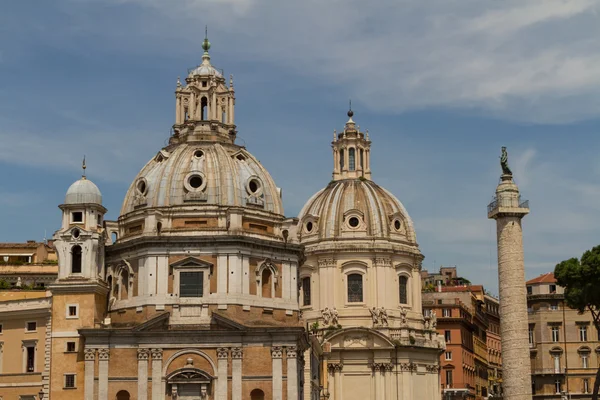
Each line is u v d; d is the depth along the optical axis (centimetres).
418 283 13912
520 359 9750
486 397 18700
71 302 9938
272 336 9525
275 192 10800
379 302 13400
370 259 13562
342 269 13562
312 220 13950
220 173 10412
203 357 9500
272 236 10325
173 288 9800
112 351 9538
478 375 18200
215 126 11075
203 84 11250
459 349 16425
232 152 10819
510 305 9850
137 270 10000
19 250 14375
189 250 9869
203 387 9431
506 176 10119
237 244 9862
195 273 9850
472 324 17612
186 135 11038
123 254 10175
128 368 9512
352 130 14662
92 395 9456
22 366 10100
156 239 9844
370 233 13675
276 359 9494
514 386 9719
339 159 14650
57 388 9744
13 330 10206
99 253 10181
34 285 12612
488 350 19900
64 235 10088
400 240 13762
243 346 9519
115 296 10194
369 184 14362
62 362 9806
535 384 14362
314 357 11738
